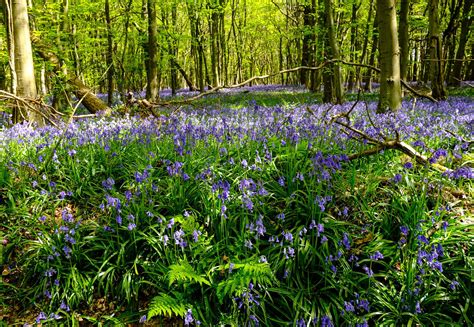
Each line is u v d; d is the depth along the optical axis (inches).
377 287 146.3
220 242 165.5
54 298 162.7
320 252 157.0
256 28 1537.9
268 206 179.3
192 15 1010.1
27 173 232.7
